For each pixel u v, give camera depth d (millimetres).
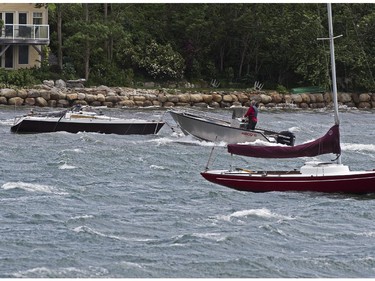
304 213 64625
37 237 57719
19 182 72875
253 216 63312
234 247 56781
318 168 69688
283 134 96062
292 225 61500
